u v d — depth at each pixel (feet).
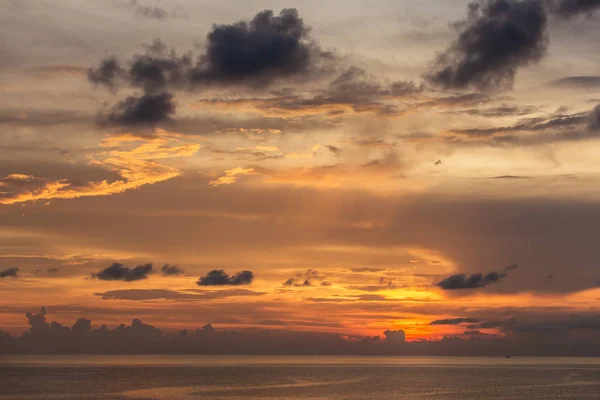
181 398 519.60
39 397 521.65
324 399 518.78
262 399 511.81
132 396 531.09
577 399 529.45
